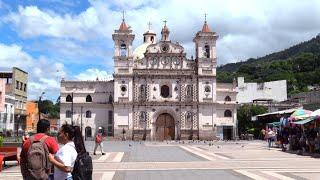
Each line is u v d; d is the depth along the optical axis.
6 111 88.62
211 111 111.69
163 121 111.69
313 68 198.50
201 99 111.44
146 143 86.31
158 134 110.75
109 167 31.78
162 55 112.19
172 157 42.56
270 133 59.22
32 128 110.19
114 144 80.44
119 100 109.81
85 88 114.00
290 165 32.66
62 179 12.06
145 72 111.31
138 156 44.16
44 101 153.75
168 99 111.31
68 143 12.16
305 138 47.22
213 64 112.19
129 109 110.19
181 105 111.25
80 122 112.25
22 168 11.83
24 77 103.25
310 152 45.88
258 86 146.00
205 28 112.62
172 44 112.56
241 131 123.38
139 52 126.25
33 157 11.64
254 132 115.25
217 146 67.62
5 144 48.97
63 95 113.25
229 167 31.36
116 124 109.50
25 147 11.88
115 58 110.38
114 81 110.56
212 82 112.19
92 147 65.94
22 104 101.75
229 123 113.81
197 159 39.66
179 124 111.00
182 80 112.12
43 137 12.15
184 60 112.94
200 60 111.94
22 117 102.00
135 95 110.62
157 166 32.47
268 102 130.38
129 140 107.38
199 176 25.72
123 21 111.88
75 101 113.44
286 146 56.53
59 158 11.87
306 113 50.72
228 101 114.75
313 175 25.91
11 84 95.50
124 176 25.89
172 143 86.00
